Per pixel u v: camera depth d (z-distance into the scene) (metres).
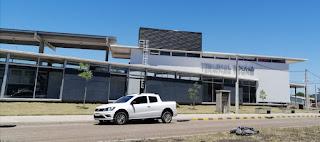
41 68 29.03
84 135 12.15
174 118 23.09
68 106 27.23
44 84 28.98
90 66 31.39
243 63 50.12
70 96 29.77
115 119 17.03
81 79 30.64
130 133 13.15
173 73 38.12
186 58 48.44
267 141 10.45
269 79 50.94
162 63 47.78
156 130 14.72
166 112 19.39
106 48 48.53
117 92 33.22
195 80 40.28
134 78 34.72
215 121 22.72
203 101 41.00
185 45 51.66
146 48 47.19
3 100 26.23
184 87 38.88
